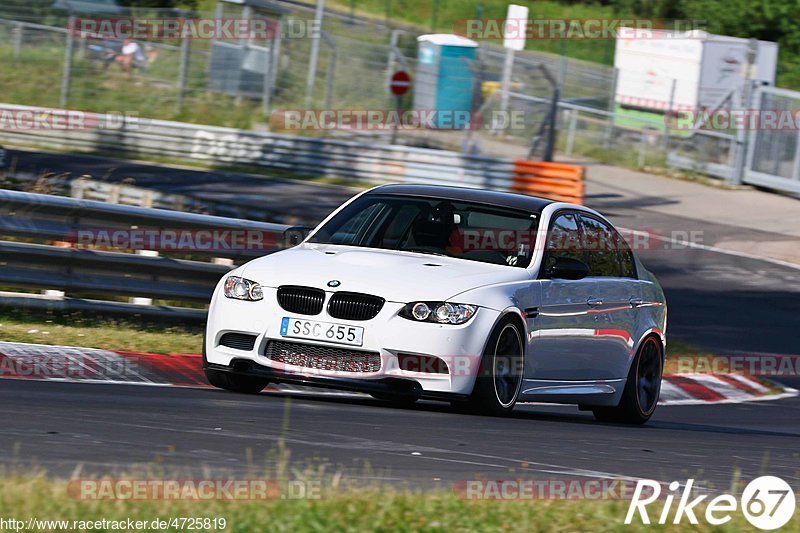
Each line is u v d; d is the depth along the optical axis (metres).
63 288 37.22
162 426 21.89
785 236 87.75
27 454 18.00
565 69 123.50
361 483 17.64
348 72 118.56
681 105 118.25
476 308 26.84
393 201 31.11
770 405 43.84
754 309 65.44
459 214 30.39
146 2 128.88
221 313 27.88
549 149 104.94
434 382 26.44
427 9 182.50
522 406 35.75
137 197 64.75
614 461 23.03
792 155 102.75
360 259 28.36
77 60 111.62
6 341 32.31
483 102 115.56
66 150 96.69
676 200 98.12
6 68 112.06
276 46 111.31
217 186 86.75
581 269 29.38
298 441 21.41
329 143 96.88
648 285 34.59
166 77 112.12
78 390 26.75
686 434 30.83
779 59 160.38
